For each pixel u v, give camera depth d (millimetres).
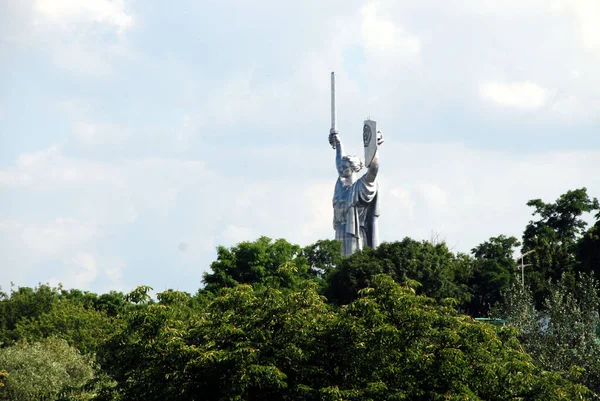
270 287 97312
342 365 90938
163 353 92625
